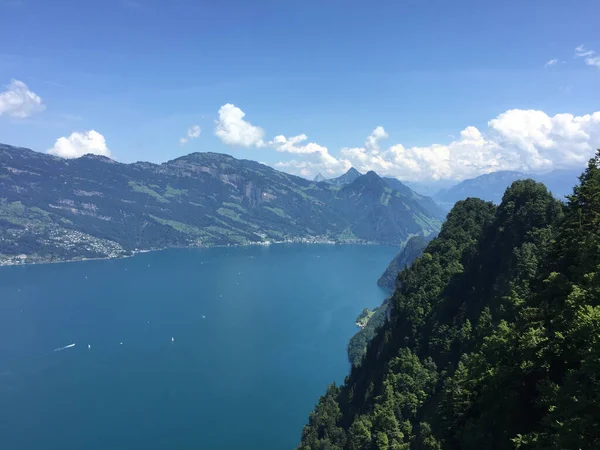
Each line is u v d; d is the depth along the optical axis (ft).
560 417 175.11
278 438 609.83
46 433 616.39
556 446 158.40
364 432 390.42
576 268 263.49
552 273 264.72
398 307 564.71
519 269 373.61
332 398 554.05
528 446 189.67
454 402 268.00
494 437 221.25
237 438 609.01
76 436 610.24
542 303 258.98
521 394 219.82
